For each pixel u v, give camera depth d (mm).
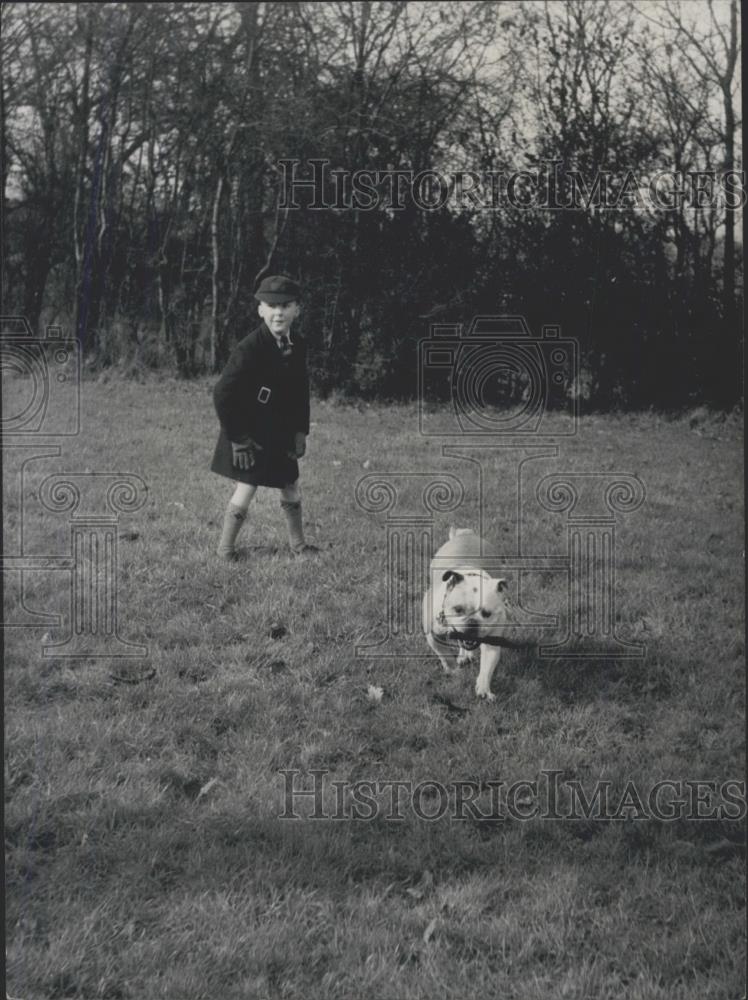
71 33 9031
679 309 9500
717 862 2771
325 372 9648
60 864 2633
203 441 7285
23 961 2279
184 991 2221
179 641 4051
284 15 9328
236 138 9609
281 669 3873
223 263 9719
